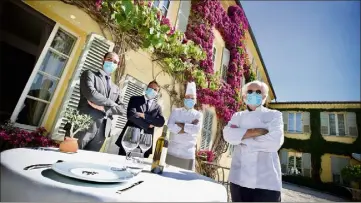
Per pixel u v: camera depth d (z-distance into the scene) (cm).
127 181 101
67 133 200
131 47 456
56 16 330
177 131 328
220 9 872
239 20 1012
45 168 94
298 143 1283
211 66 751
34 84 312
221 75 875
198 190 105
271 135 185
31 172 82
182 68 581
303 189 899
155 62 529
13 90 308
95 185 86
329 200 672
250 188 176
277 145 183
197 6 735
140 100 344
